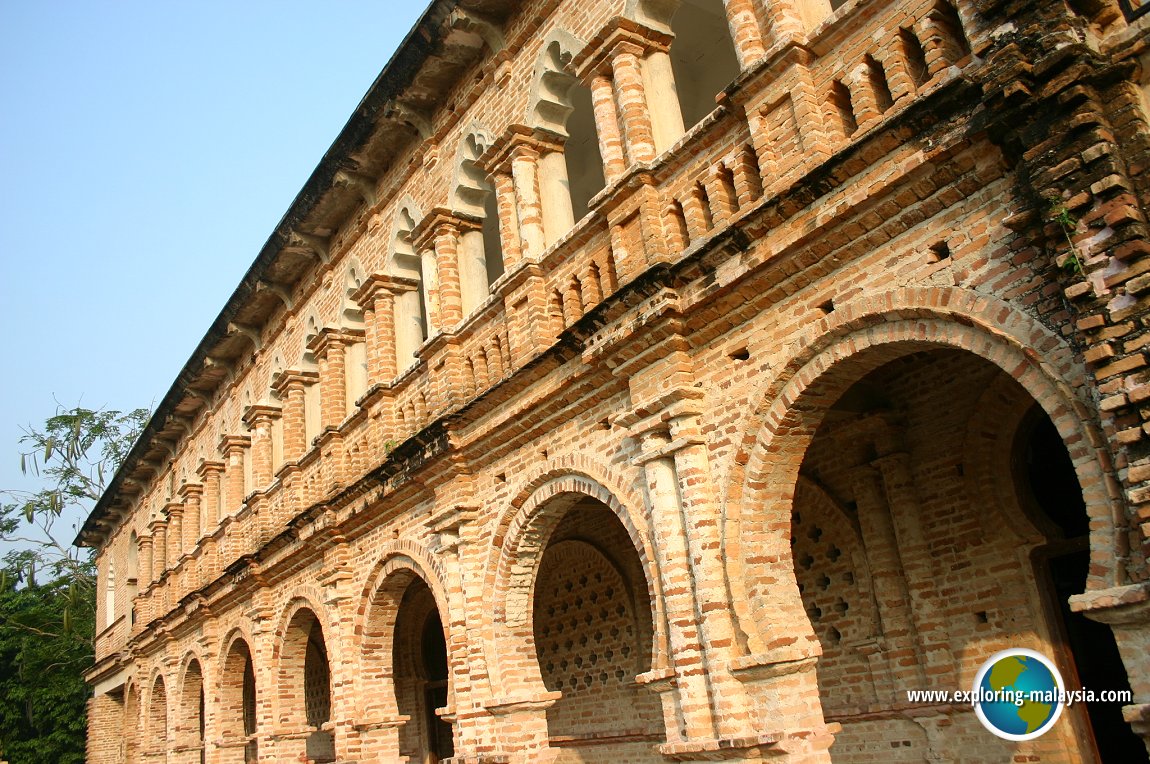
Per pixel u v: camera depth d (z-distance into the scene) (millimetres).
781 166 9445
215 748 24234
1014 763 10219
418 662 22203
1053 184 6809
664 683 10148
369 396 17672
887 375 11977
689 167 10844
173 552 31281
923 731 11047
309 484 20781
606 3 12945
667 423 10289
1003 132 7238
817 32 9250
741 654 9320
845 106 9352
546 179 14109
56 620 46125
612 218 11641
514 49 14906
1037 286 7180
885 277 8391
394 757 17062
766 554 9438
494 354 14367
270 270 22281
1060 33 6906
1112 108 6770
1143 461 6176
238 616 23906
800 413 9297
